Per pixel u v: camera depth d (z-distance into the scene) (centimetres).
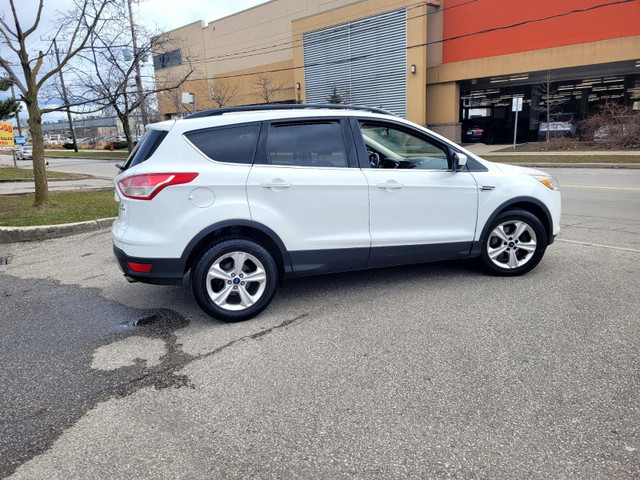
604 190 1118
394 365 318
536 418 256
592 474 214
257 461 230
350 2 2969
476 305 418
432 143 461
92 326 404
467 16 2533
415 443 239
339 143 423
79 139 6850
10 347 368
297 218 402
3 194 1295
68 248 698
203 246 387
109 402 286
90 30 984
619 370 301
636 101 2811
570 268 513
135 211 372
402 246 443
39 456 238
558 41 2280
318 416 264
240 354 342
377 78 2788
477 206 466
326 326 385
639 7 2055
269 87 3525
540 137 2662
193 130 382
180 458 234
